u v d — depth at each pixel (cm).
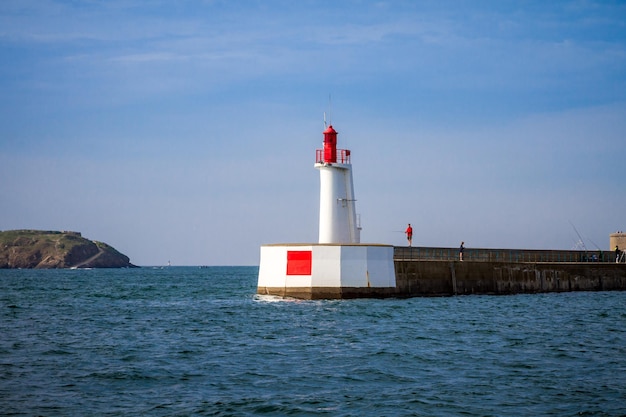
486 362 2661
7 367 2569
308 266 4841
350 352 2869
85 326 3847
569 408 2009
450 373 2462
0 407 2012
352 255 4828
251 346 3036
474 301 5203
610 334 3466
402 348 2969
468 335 3366
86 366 2597
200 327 3712
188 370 2520
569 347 3023
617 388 2233
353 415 1956
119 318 4288
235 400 2102
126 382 2333
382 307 4512
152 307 5175
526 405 2044
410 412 1980
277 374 2450
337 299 4778
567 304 5153
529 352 2889
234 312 4409
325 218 5116
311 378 2386
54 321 4134
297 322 3834
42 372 2484
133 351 2930
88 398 2125
